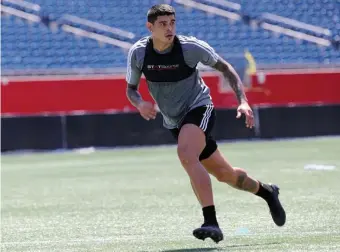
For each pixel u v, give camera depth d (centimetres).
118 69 5822
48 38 6172
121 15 6475
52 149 4688
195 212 2170
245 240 1611
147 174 3381
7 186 3081
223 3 6800
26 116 4647
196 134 1483
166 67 1500
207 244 1577
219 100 5081
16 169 3788
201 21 6681
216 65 1538
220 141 4988
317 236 1630
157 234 1770
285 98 5322
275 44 6619
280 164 3603
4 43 6078
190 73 1517
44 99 4803
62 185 3062
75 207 2378
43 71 5612
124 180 3173
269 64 6397
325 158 3844
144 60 1509
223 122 4997
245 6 6812
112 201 2498
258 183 1662
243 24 6700
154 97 1557
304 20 6819
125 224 1966
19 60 6025
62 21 6291
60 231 1875
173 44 1491
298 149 4378
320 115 5184
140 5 6581
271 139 5075
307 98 5369
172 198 2528
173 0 6744
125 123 4828
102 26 6362
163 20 1455
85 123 4753
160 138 4881
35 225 1998
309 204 2227
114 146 4800
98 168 3722
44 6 6356
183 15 6688
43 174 3522
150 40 1512
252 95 5262
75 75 5750
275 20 6756
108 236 1759
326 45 6681
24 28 6184
